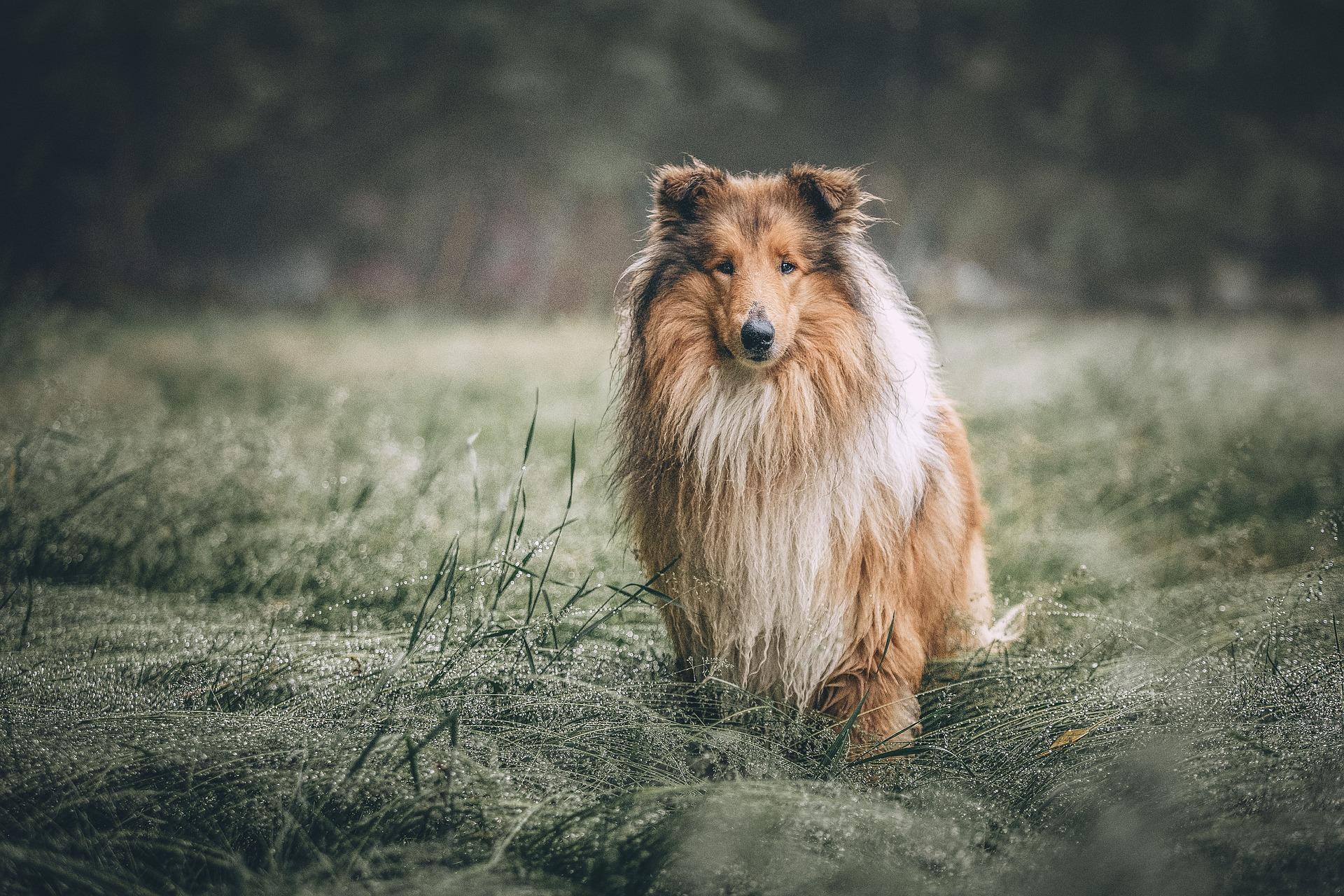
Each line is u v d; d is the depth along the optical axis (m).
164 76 26.70
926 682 4.24
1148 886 2.47
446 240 32.53
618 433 4.38
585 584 3.95
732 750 3.42
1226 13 30.47
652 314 4.17
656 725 3.45
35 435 6.34
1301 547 5.69
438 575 3.80
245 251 32.72
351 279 33.59
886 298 4.32
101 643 3.92
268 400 10.62
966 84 32.69
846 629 3.91
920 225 34.34
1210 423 9.08
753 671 4.02
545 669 3.71
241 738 3.12
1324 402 10.83
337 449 7.20
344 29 27.78
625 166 29.23
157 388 11.00
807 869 2.65
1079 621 4.50
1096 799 2.99
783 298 3.92
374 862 2.69
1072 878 2.53
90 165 27.91
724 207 4.12
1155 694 3.51
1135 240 33.44
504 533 5.42
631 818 2.84
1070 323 25.36
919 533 4.06
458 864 2.73
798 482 3.93
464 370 13.86
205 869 2.82
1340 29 31.17
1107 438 7.99
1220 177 33.00
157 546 5.26
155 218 31.69
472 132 30.05
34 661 3.71
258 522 5.75
